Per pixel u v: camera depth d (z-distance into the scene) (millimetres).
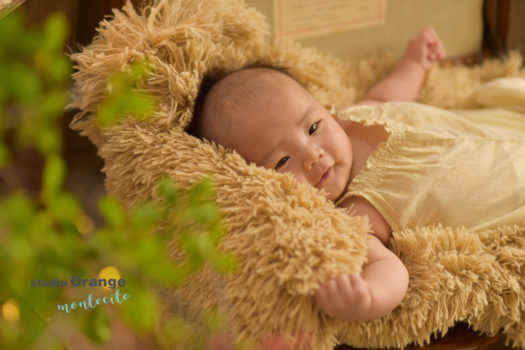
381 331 711
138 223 335
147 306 315
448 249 765
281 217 678
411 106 946
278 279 636
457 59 1332
